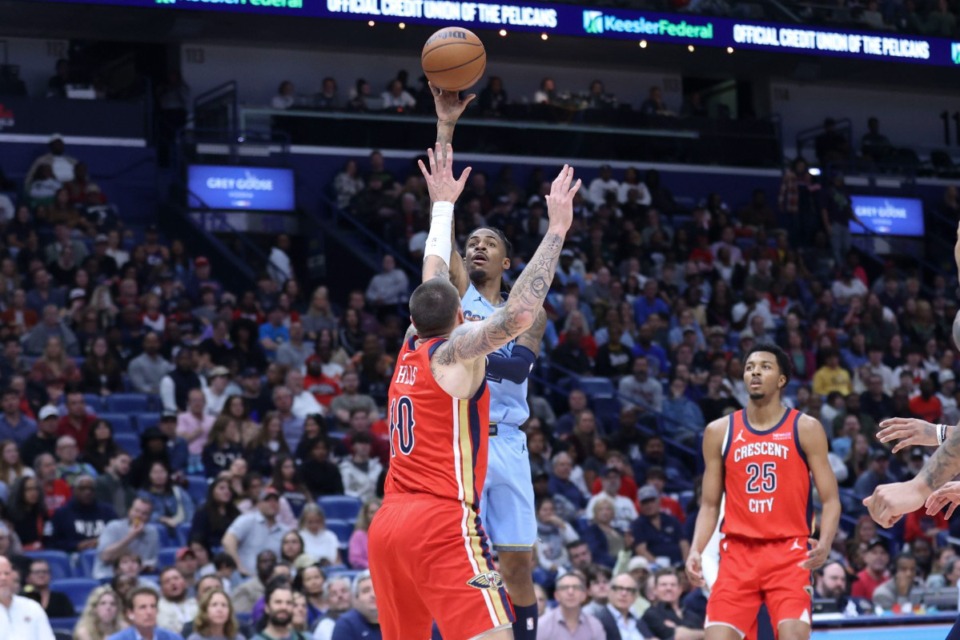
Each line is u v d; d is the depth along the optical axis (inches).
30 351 660.1
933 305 990.4
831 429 748.0
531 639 256.8
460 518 220.5
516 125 984.3
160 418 605.6
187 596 473.4
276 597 418.0
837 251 1024.2
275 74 1006.4
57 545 513.7
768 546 311.6
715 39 951.6
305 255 919.0
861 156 1119.0
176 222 878.4
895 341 887.7
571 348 770.2
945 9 1063.0
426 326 227.9
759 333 839.1
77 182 824.3
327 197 930.7
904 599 538.6
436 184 253.3
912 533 658.8
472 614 216.7
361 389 697.0
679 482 685.3
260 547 512.7
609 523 582.2
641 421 730.8
